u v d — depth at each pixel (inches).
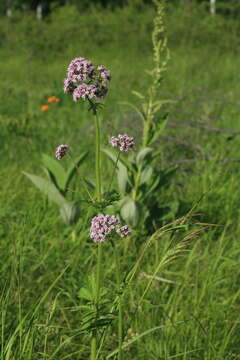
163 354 54.8
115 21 377.7
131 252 68.4
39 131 124.5
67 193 80.9
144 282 61.0
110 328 57.2
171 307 58.5
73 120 135.4
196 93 156.2
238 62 250.5
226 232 72.9
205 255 65.5
